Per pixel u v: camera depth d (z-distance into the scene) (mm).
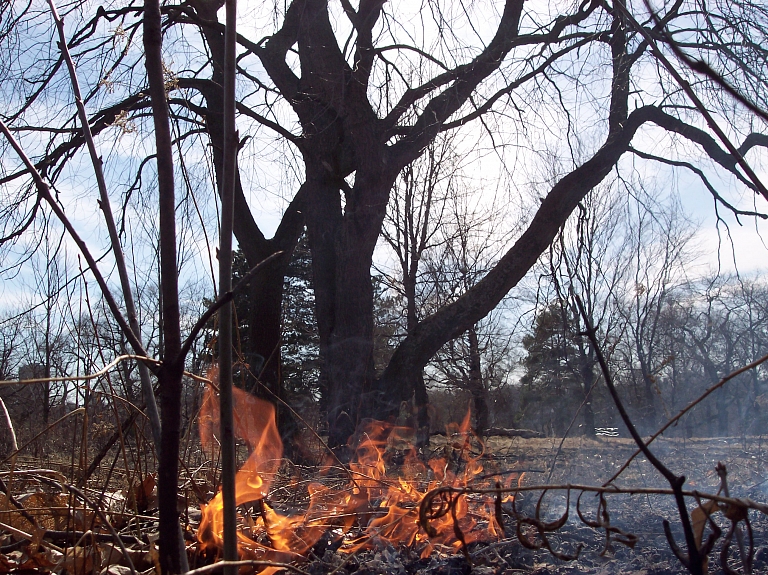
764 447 9359
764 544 3512
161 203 1950
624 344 19750
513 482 5785
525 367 28938
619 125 10961
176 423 1914
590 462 7988
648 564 3080
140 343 2031
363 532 3416
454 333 11062
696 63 1650
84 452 2959
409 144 11211
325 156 11242
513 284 11195
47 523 3367
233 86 2062
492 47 11102
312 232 11391
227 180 2016
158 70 2004
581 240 10109
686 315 28484
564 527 3789
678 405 24672
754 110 1669
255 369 11508
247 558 2898
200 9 10633
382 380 10984
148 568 2912
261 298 12664
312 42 10500
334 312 11141
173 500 1916
